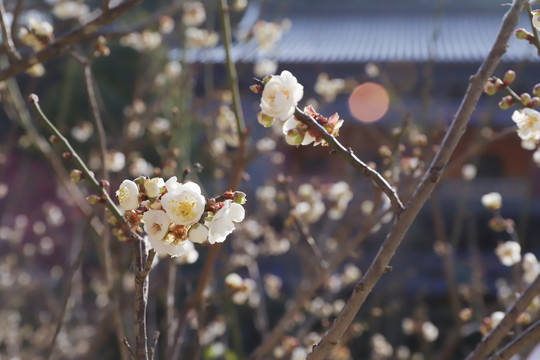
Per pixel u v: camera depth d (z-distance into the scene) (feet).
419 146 9.85
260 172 35.17
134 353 4.41
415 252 45.37
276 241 17.47
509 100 5.25
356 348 24.23
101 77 41.57
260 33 14.89
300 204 11.75
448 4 65.05
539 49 5.08
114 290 7.95
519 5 4.62
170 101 19.57
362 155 41.09
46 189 39.50
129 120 14.17
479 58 43.62
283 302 34.17
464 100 4.62
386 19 65.87
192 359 8.39
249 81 38.99
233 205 4.19
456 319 13.55
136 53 41.93
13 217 31.89
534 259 9.15
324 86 19.01
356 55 47.26
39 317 25.16
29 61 7.42
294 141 4.38
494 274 42.29
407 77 41.70
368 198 17.26
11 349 21.91
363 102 35.50
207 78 15.52
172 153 9.46
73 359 19.89
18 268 29.14
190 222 3.97
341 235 15.14
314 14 66.18
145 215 4.04
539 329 5.05
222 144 14.89
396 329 25.93
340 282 15.57
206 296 9.89
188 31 15.98
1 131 49.34
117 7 7.41
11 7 11.55
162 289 9.80
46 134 38.75
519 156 54.49
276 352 11.03
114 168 11.43
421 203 4.46
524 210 20.03
